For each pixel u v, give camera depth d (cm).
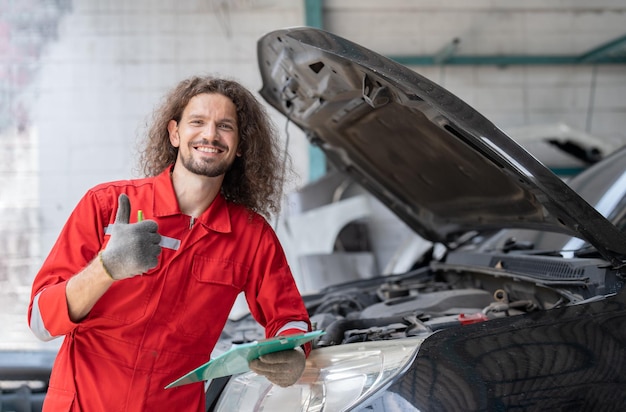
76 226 145
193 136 151
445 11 666
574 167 628
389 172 260
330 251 575
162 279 145
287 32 170
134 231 123
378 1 657
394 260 427
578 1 679
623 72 680
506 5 671
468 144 166
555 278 175
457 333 136
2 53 600
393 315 202
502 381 118
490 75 670
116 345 142
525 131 612
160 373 144
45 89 605
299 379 141
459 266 246
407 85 151
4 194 595
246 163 166
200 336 149
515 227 237
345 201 588
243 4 629
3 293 584
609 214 201
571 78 679
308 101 218
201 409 151
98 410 139
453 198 253
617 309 135
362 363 139
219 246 154
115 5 616
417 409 114
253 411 141
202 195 154
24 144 600
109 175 606
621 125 680
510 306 182
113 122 611
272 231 163
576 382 117
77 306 128
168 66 620
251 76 627
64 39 609
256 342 117
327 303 245
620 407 113
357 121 221
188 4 624
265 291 158
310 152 621
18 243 592
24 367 277
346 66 168
